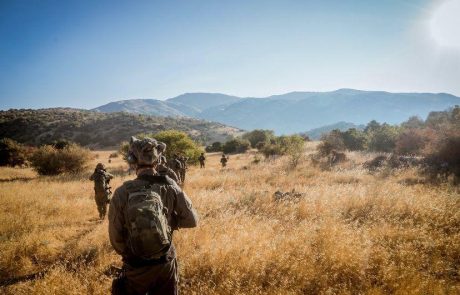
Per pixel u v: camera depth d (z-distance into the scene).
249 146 73.69
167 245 2.29
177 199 2.48
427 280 4.18
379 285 4.41
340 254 4.95
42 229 8.16
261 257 4.95
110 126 165.00
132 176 22.08
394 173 17.27
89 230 8.25
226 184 15.98
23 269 5.70
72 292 4.50
